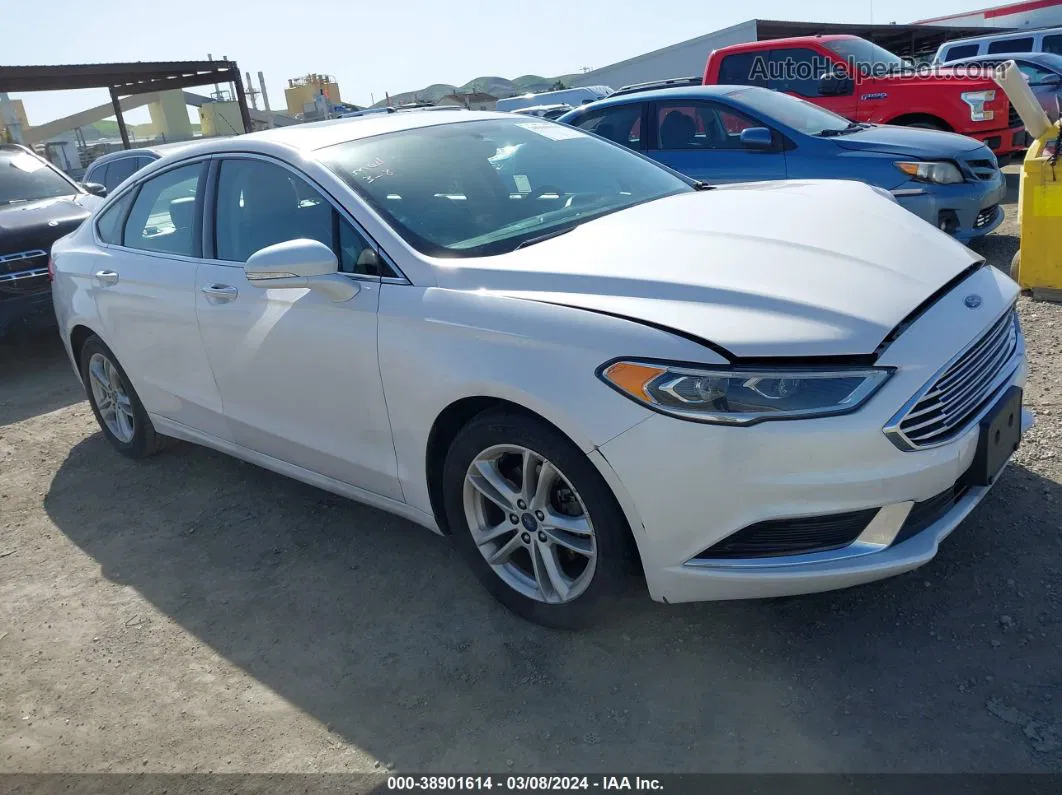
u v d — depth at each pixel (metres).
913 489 2.30
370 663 2.85
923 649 2.56
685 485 2.32
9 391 6.51
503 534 2.89
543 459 2.59
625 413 2.35
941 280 2.62
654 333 2.36
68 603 3.45
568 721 2.48
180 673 2.93
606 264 2.68
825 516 2.29
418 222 3.09
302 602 3.25
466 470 2.82
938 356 2.33
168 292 3.82
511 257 2.85
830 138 6.94
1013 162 12.50
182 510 4.14
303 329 3.17
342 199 3.15
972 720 2.28
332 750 2.49
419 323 2.79
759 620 2.78
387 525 3.74
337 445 3.28
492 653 2.81
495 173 3.51
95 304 4.34
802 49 10.58
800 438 2.23
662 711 2.46
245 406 3.64
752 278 2.52
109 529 4.05
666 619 2.85
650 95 7.93
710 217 3.07
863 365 2.27
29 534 4.09
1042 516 3.08
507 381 2.54
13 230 6.74
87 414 5.74
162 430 4.42
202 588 3.44
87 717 2.76
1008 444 2.64
